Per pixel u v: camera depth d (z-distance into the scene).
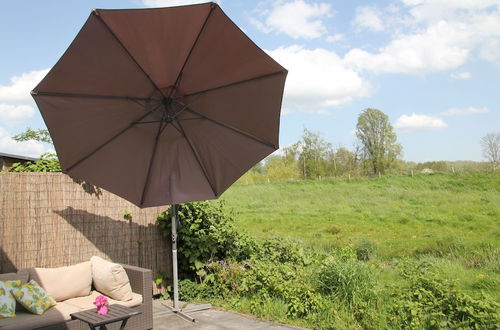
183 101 5.34
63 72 4.47
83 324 4.57
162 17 4.29
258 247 7.53
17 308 4.67
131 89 4.97
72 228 5.96
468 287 6.72
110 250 6.34
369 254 10.36
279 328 5.08
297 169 38.75
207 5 4.22
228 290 6.52
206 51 4.72
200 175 5.79
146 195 5.64
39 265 5.60
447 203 19.23
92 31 4.24
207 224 7.29
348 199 22.58
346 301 5.38
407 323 4.61
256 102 5.10
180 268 7.07
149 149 5.53
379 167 39.44
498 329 4.12
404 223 16.11
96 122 5.03
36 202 5.64
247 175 37.69
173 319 5.57
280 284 5.92
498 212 16.17
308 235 14.55
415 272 6.25
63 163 5.07
